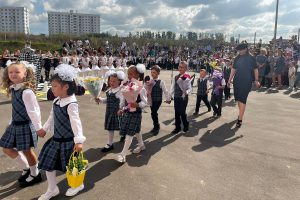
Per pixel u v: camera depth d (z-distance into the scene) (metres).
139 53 30.48
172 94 6.86
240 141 6.33
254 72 7.62
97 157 5.28
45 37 45.28
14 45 37.47
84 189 4.14
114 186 4.25
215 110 8.60
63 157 3.79
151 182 4.39
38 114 3.92
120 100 5.33
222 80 8.44
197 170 4.84
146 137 6.48
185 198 3.98
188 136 6.61
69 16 76.25
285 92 13.93
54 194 3.88
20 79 3.92
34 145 4.10
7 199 3.87
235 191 4.19
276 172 4.83
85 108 9.13
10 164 4.88
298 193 4.18
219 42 44.56
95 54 16.44
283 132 7.05
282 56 15.29
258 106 10.27
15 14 80.12
